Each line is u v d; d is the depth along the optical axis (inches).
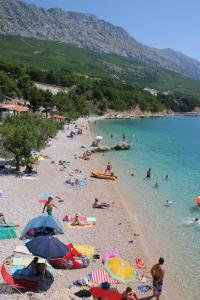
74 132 3656.5
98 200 1472.7
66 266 864.3
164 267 954.1
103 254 966.4
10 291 728.3
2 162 1907.0
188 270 948.0
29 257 875.4
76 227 1138.0
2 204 1263.5
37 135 1856.5
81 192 1563.7
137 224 1245.7
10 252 894.4
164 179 1971.0
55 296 692.7
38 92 5044.3
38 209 1251.8
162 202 1537.9
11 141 1721.2
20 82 5585.6
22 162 1782.7
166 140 3973.9
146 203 1512.1
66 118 4820.4
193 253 1051.9
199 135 4734.3
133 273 762.8
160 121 7426.2
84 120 5664.4
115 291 740.7
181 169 2277.3
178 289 855.7
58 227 906.7
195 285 877.2
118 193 1626.5
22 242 956.6
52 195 1450.5
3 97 4490.7
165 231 1207.6
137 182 1872.5
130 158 2591.0
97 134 4008.4
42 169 1898.4
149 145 3420.3
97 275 819.4
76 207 1342.3
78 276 832.9
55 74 7829.7
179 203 1534.2
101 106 7185.0
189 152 3083.2
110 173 1980.8
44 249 759.1
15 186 1520.7
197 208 1472.7
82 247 976.9
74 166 2091.5
